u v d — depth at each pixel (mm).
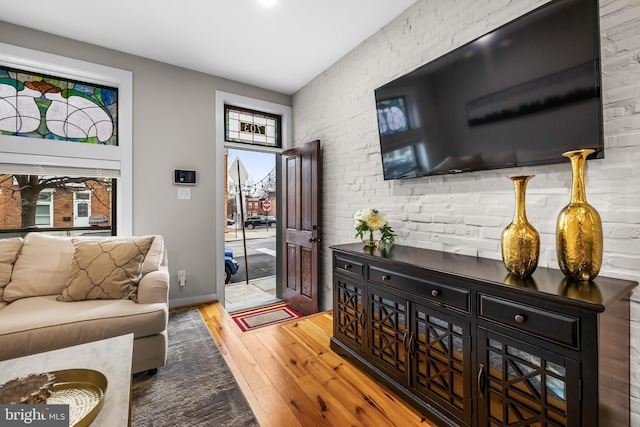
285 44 2656
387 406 1559
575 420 989
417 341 1555
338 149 2959
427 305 1493
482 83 1573
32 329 1525
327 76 3096
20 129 2443
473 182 1810
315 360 2012
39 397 828
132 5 2133
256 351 2131
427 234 2090
